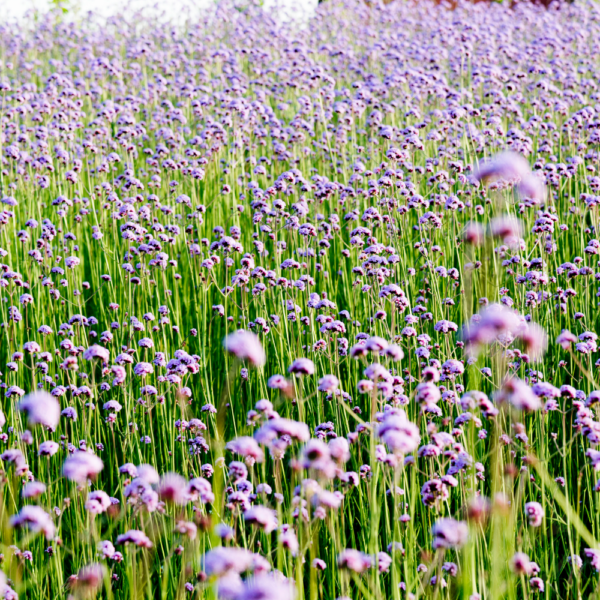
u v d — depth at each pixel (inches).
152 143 373.4
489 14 629.0
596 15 556.7
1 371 206.5
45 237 227.1
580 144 292.8
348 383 178.9
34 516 97.5
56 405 94.3
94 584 102.3
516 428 132.8
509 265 207.0
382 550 141.1
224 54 432.1
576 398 152.2
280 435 116.6
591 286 224.5
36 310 221.3
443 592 122.9
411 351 184.9
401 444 94.4
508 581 115.3
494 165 83.4
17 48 516.1
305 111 338.6
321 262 239.8
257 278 201.9
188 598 121.4
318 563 121.2
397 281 218.8
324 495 102.6
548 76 410.9
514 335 135.3
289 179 250.1
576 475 161.6
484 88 384.2
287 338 190.2
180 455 166.4
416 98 366.0
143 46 466.0
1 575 96.1
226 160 325.7
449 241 233.9
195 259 236.1
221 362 208.1
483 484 147.9
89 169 316.5
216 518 120.9
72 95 362.0
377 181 261.1
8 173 315.0
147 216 244.4
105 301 246.1
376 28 594.9
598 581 119.2
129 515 137.4
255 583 65.3
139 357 195.6
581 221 252.5
